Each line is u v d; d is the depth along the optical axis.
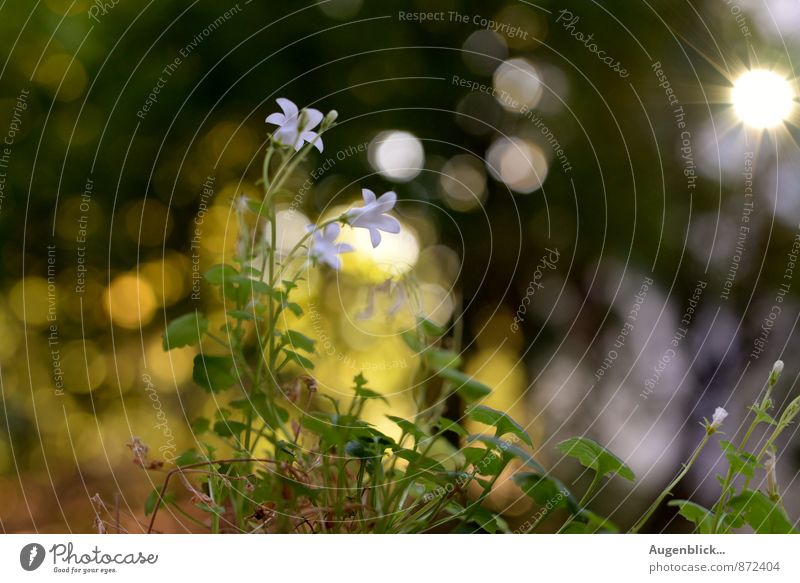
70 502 2.26
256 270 1.09
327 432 1.07
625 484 2.05
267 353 1.09
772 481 1.07
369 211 1.10
